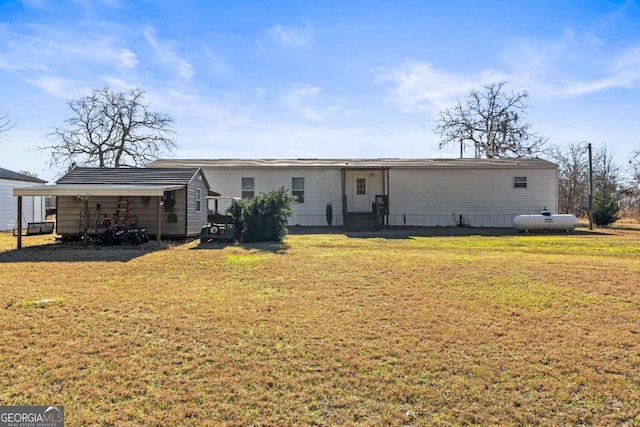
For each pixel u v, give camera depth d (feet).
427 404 11.59
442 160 84.12
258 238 51.11
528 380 12.92
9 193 74.23
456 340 16.03
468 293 23.07
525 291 23.53
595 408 11.42
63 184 50.01
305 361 14.15
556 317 18.88
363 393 12.14
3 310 19.31
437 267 30.66
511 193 76.84
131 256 36.50
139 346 15.31
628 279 26.61
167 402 11.57
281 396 11.95
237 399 11.78
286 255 37.42
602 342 15.90
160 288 24.11
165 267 30.91
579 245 48.60
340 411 11.23
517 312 19.54
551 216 66.85
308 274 28.22
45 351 14.75
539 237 58.85
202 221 57.00
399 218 76.54
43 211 84.33
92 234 46.09
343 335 16.48
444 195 76.89
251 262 33.14
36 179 82.43
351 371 13.44
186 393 12.05
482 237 58.29
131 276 27.61
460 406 11.49
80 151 109.40
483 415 11.07
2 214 72.38
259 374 13.20
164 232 51.08
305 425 10.60
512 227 75.51
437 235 60.90
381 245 47.11
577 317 18.88
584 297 22.27
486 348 15.30
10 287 24.06
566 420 10.86
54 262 33.12
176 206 51.29
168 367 13.62
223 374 13.20
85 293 22.71
